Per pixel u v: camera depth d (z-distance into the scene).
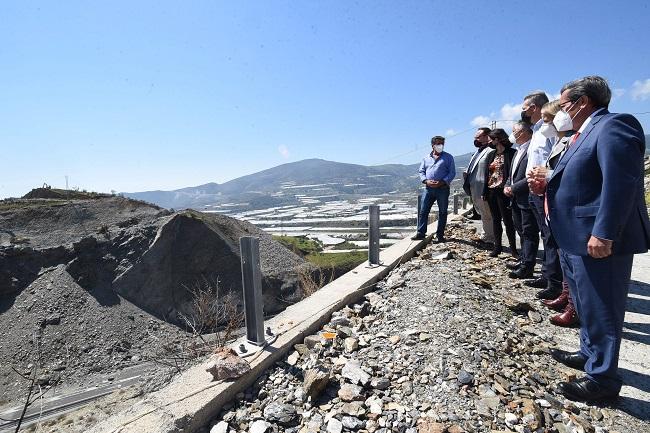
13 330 15.82
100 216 23.34
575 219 2.25
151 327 17.64
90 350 15.41
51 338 15.53
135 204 25.28
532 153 4.00
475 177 6.09
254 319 2.75
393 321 3.32
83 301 17.67
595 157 2.14
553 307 3.63
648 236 2.15
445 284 4.09
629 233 2.09
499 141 5.14
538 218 3.95
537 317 3.41
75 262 19.08
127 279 19.09
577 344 2.95
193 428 1.99
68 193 27.64
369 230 5.05
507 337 2.95
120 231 21.45
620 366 2.66
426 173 6.59
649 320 3.43
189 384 2.30
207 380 2.34
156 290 19.33
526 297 3.98
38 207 22.59
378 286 4.39
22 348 14.95
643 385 2.40
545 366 2.60
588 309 2.22
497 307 3.59
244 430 2.03
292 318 3.28
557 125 2.49
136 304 18.64
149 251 20.05
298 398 2.26
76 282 18.52
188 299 19.53
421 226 6.69
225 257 21.47
